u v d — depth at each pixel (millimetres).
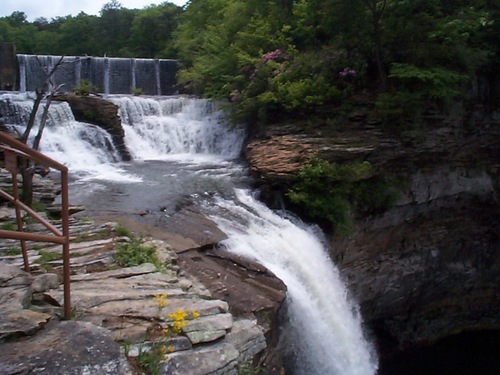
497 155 16875
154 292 6824
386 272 15641
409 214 15773
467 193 16609
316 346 10492
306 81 16422
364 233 14711
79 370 4289
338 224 13570
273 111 17594
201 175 15938
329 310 11656
